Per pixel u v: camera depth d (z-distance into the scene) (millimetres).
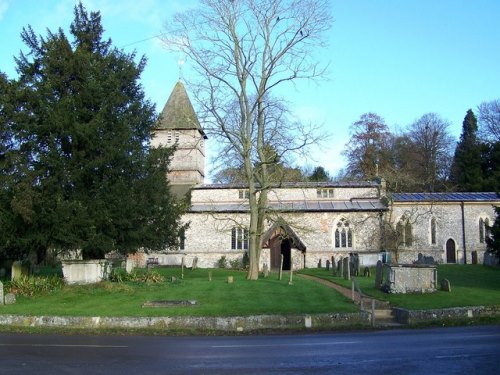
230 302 23109
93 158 27359
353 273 38375
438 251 52500
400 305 22734
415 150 79188
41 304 23297
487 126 76188
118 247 29016
